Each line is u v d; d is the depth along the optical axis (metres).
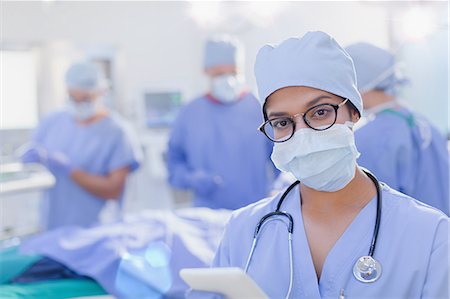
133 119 3.54
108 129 2.80
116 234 1.91
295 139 0.90
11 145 3.17
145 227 1.98
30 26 3.26
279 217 1.00
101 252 1.80
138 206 3.46
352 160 0.92
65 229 2.03
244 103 2.61
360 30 1.87
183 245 1.80
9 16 3.22
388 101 1.65
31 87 3.25
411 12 1.89
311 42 0.92
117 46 3.49
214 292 0.83
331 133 0.89
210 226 2.03
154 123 3.56
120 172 2.78
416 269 0.87
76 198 2.76
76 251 1.81
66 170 2.72
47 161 2.73
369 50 1.60
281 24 2.04
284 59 0.92
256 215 1.04
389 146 1.57
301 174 0.92
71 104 2.79
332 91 0.90
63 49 3.33
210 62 2.59
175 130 2.70
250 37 2.54
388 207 0.94
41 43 3.28
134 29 3.52
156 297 1.64
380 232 0.92
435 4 1.88
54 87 3.30
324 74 0.90
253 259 0.98
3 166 2.86
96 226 2.19
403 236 0.90
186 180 2.54
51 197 2.76
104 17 3.44
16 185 2.61
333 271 0.92
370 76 1.59
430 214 0.91
